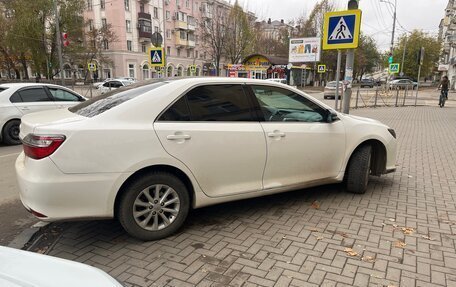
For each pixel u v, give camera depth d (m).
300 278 2.96
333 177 4.69
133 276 3.01
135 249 3.47
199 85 3.75
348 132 4.69
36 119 3.52
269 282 2.90
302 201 4.70
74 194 3.16
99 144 3.19
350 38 7.72
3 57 37.75
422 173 6.07
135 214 3.48
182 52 64.50
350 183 4.89
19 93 9.33
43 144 3.09
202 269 3.10
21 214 4.53
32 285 1.59
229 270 3.08
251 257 3.29
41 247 3.61
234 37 42.31
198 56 68.12
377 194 4.98
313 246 3.49
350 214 4.27
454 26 56.12
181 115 3.60
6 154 8.14
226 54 44.28
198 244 3.55
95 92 33.00
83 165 3.15
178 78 3.91
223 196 3.88
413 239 3.63
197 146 3.60
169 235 3.70
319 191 5.09
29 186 3.12
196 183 3.69
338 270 3.07
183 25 62.72
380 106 21.22
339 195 4.93
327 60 51.97
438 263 3.18
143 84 3.94
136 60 54.91
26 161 3.32
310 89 47.69
